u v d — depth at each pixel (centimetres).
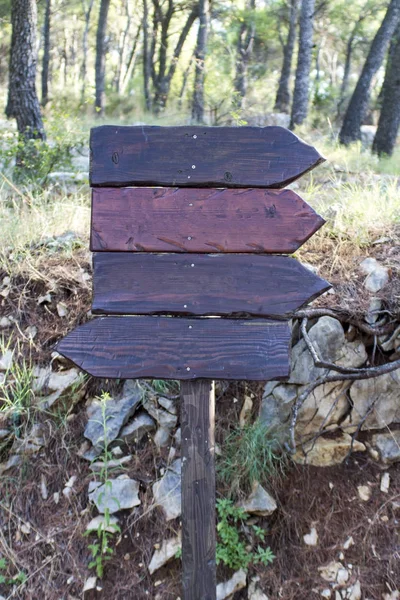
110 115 1520
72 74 2547
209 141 204
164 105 1669
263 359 203
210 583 210
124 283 206
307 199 439
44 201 429
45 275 350
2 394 315
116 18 2377
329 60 2397
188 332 206
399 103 938
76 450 301
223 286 205
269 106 1634
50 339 329
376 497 291
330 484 294
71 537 280
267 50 1756
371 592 269
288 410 305
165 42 1794
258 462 291
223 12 1503
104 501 284
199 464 210
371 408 308
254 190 204
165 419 304
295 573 274
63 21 2206
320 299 321
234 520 283
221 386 310
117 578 271
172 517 282
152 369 205
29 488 294
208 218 205
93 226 206
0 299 347
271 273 204
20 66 664
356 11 1606
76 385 312
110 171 205
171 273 206
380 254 347
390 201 396
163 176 204
